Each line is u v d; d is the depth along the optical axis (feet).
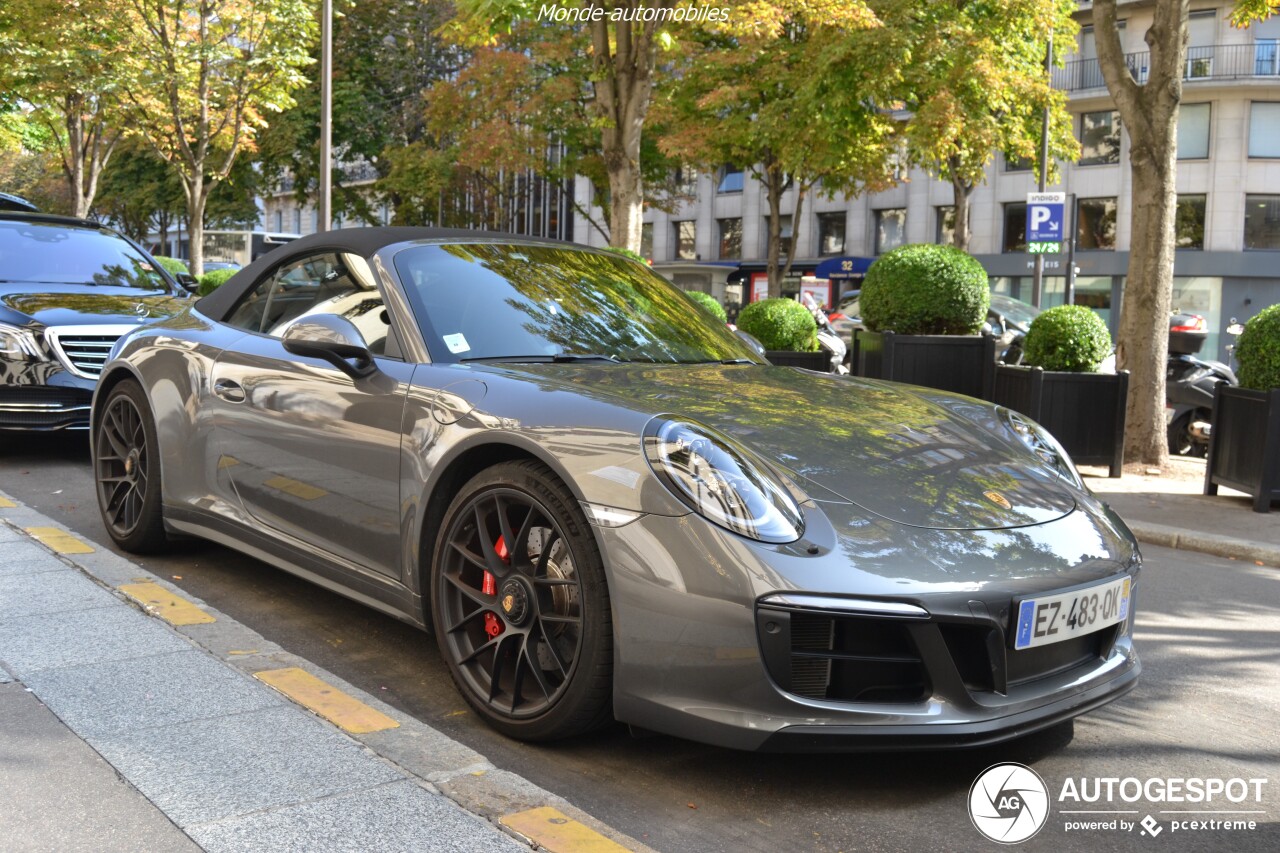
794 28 66.44
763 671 7.59
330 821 6.95
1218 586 16.33
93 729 8.26
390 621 12.21
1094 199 110.11
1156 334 27.43
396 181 110.93
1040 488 9.48
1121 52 27.45
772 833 7.63
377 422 10.16
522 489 8.72
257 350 12.17
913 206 118.83
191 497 12.99
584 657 8.27
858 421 9.82
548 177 91.25
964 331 28.37
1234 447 22.63
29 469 20.74
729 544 7.73
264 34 59.06
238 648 10.25
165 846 6.58
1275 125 105.09
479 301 11.14
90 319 21.08
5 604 11.29
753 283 128.36
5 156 149.07
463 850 6.65
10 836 6.66
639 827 7.64
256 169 117.39
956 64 60.29
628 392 9.36
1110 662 9.07
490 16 32.53
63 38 56.03
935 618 7.74
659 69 72.74
